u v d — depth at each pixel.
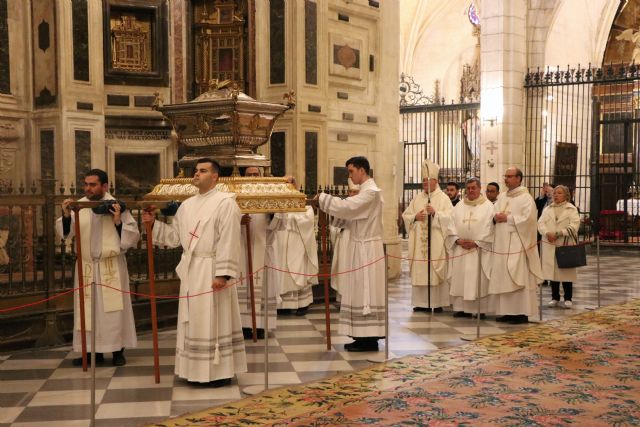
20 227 9.12
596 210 22.12
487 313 9.80
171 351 7.88
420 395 6.02
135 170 11.48
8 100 10.49
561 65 27.41
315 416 5.45
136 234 7.14
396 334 8.77
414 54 35.03
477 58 32.56
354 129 12.95
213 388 6.32
